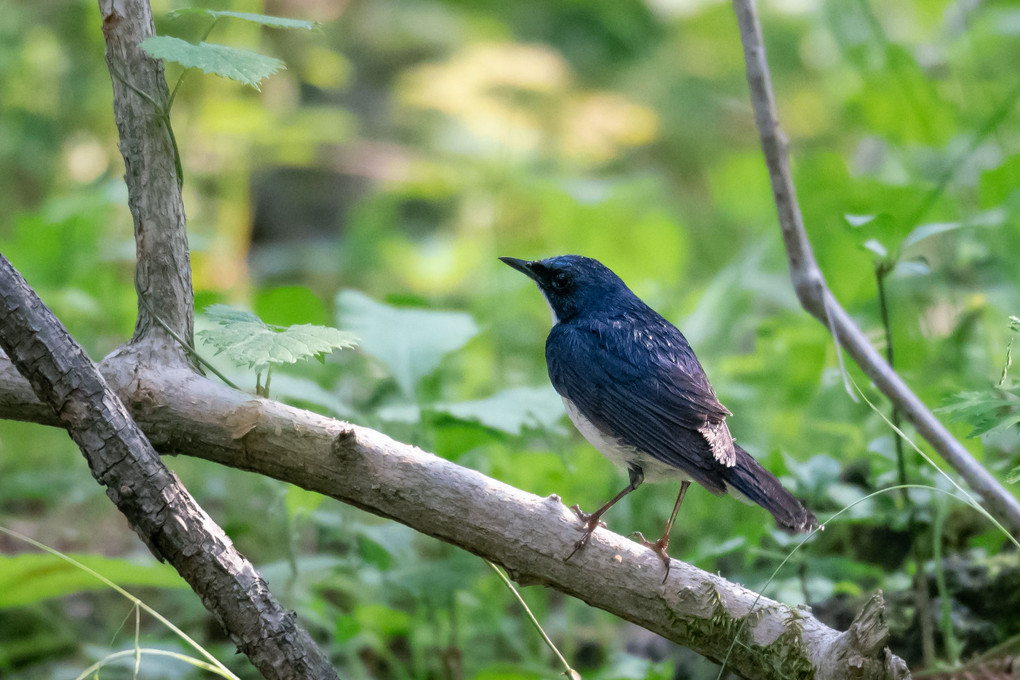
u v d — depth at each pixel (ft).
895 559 30.73
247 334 20.13
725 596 20.79
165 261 21.81
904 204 39.29
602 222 51.90
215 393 21.16
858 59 49.29
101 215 47.29
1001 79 48.73
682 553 34.76
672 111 77.71
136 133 21.70
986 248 38.17
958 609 28.22
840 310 26.76
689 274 60.59
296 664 19.49
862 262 40.70
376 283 60.44
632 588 21.01
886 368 25.98
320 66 65.77
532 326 49.80
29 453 40.40
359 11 85.15
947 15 54.80
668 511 36.09
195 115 53.72
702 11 79.56
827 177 40.91
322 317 34.65
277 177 73.26
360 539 30.89
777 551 31.48
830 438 36.55
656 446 24.98
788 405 37.22
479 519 20.88
